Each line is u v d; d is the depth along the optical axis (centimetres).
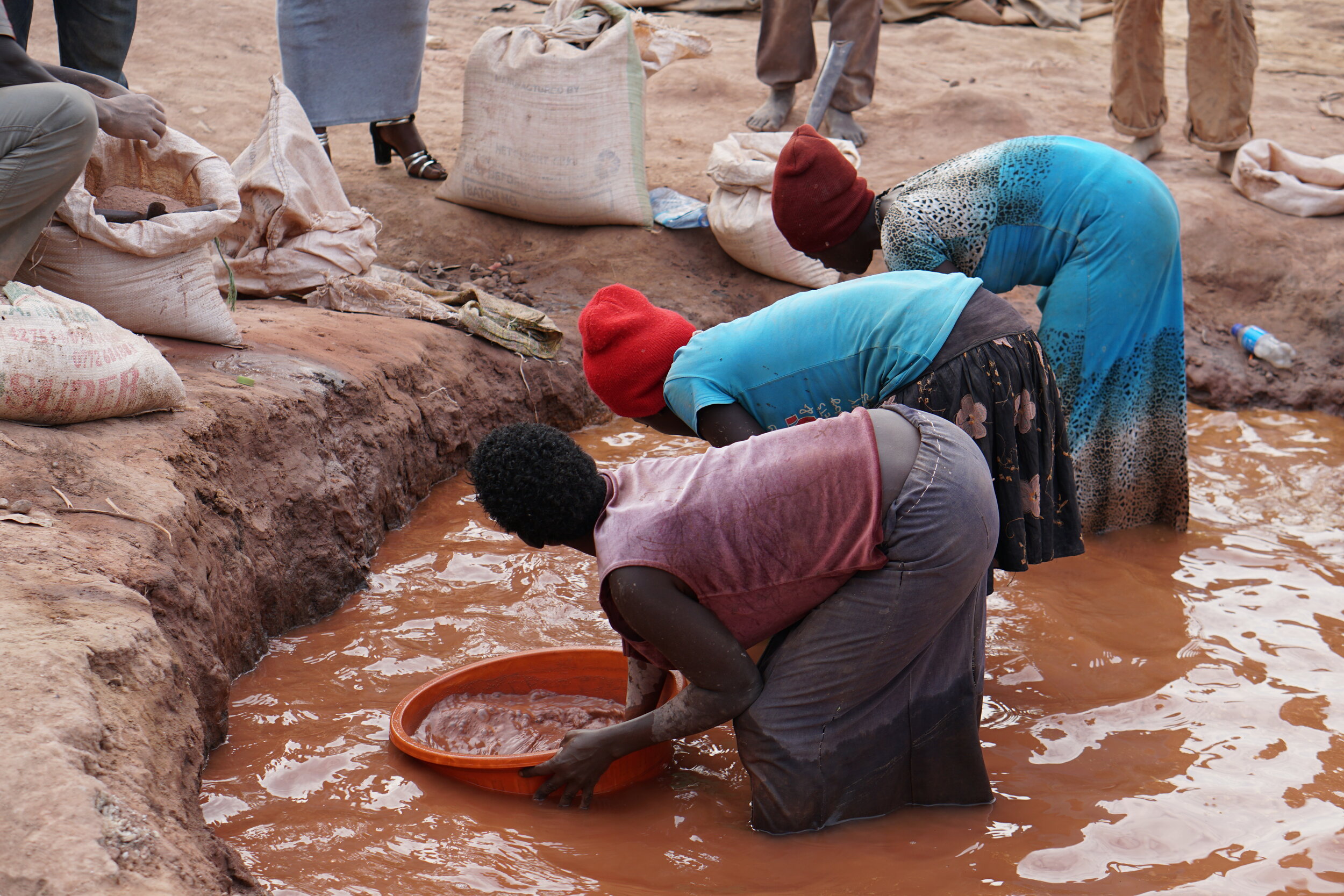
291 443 380
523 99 627
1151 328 408
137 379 327
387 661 338
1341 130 812
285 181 510
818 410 290
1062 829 261
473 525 438
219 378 386
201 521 316
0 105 326
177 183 430
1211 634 357
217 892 192
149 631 243
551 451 241
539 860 248
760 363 284
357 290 519
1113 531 433
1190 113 697
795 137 350
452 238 636
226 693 289
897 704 258
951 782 268
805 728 253
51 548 261
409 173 698
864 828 261
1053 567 404
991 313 299
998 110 799
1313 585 390
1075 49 1027
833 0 753
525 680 315
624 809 270
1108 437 421
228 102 792
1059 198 388
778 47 761
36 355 307
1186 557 412
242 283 519
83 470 301
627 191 638
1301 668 337
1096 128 814
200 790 253
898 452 244
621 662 312
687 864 249
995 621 366
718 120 825
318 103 660
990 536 248
